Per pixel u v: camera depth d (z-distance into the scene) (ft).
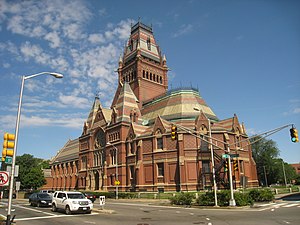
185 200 116.47
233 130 201.26
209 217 74.84
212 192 111.14
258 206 102.83
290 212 81.51
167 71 314.55
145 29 316.81
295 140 86.63
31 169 317.42
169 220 71.20
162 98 245.65
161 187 186.29
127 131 226.17
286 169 362.94
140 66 290.35
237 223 62.03
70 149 362.94
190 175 180.24
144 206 122.11
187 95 227.40
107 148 237.45
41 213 93.71
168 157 189.37
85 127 285.84
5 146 60.59
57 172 356.18
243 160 202.80
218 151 185.26
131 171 211.82
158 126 200.44
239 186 183.32
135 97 255.50
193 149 185.37
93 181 252.42
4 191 243.81
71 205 89.56
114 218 78.02
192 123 197.06
